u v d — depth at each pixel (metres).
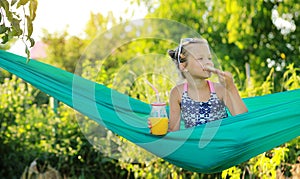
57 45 11.09
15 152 6.14
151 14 9.15
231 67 8.87
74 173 5.98
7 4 2.81
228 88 3.62
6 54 3.65
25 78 3.66
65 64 10.80
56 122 6.05
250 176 4.91
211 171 3.55
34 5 2.87
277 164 4.65
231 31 8.37
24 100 6.25
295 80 5.12
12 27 2.89
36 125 6.08
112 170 5.99
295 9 8.70
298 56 8.70
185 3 9.01
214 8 8.88
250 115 3.39
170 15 9.00
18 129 6.12
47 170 5.96
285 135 3.54
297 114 3.46
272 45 8.87
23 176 5.84
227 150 3.36
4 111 6.20
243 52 8.98
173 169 5.37
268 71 8.59
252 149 3.49
